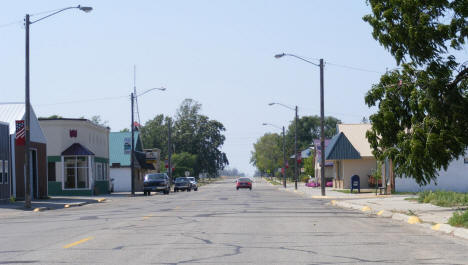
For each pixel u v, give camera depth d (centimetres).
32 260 1059
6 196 3691
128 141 7350
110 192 6284
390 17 2077
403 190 4397
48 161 5591
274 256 1086
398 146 2134
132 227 1709
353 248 1200
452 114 2006
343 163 5547
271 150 16775
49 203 3684
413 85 2127
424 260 1034
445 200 2581
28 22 3183
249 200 3659
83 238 1419
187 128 14262
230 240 1346
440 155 1988
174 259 1051
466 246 1233
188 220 1958
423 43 1997
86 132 5706
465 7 1955
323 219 1995
